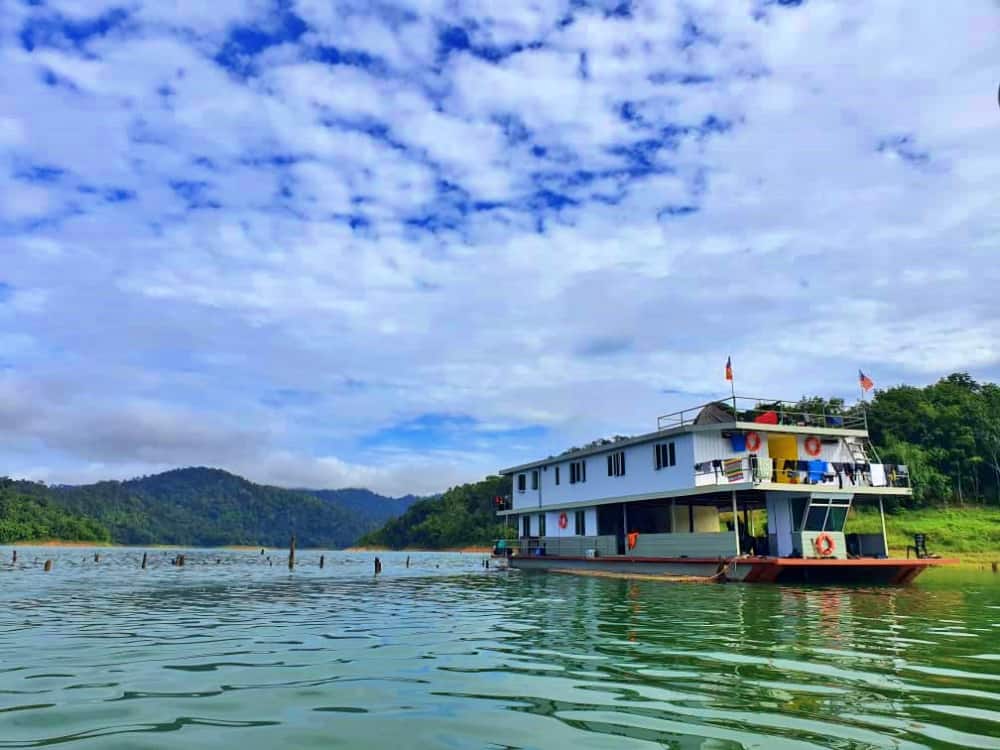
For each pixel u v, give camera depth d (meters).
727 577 26.33
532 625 14.59
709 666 9.71
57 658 10.80
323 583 31.31
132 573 41.84
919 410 80.75
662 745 6.13
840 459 30.89
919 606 18.16
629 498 32.59
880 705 7.48
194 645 12.12
